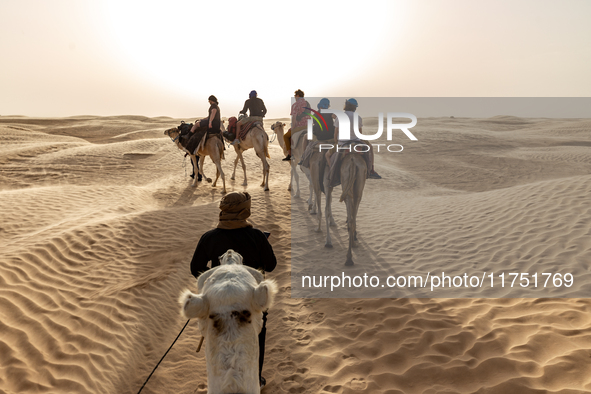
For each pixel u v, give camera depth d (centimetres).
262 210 1004
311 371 402
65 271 609
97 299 521
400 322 470
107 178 1700
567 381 344
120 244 729
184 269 639
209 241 339
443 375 371
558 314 454
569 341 399
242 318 223
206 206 1034
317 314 515
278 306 548
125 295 533
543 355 383
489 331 432
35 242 689
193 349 455
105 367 402
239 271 250
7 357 397
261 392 378
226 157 2066
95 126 5206
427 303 512
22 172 1745
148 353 443
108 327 462
